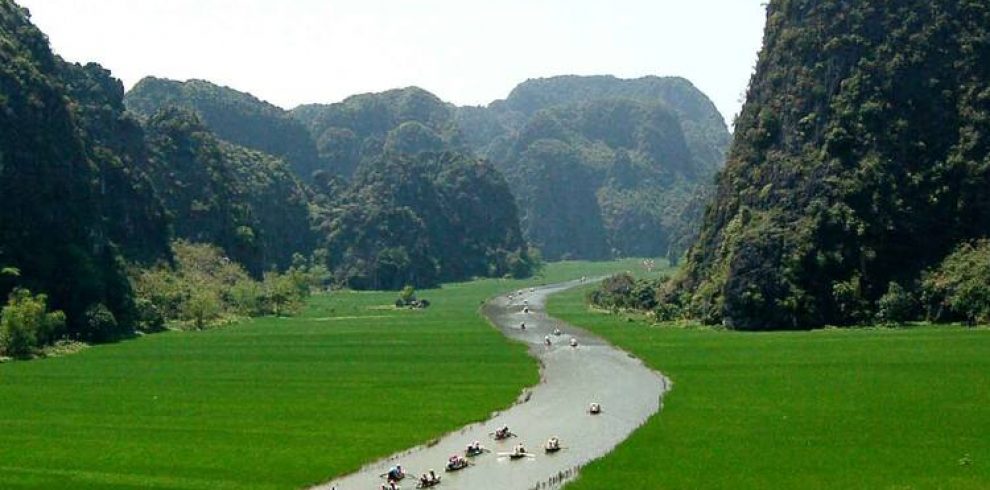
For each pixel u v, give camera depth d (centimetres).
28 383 15550
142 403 13688
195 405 13500
